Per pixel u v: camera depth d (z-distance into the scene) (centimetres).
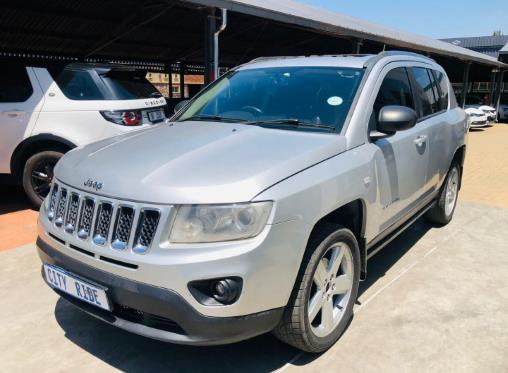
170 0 672
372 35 1241
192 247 224
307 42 1623
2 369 271
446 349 292
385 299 356
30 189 570
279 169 248
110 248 240
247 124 326
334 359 281
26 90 557
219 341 232
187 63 1827
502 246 477
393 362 279
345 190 277
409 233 513
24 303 348
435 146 438
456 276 401
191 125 341
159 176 243
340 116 314
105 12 1013
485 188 772
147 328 238
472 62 2356
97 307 255
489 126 2273
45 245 279
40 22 1040
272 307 240
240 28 1318
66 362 279
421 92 434
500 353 289
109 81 579
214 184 231
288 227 238
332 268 283
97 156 286
